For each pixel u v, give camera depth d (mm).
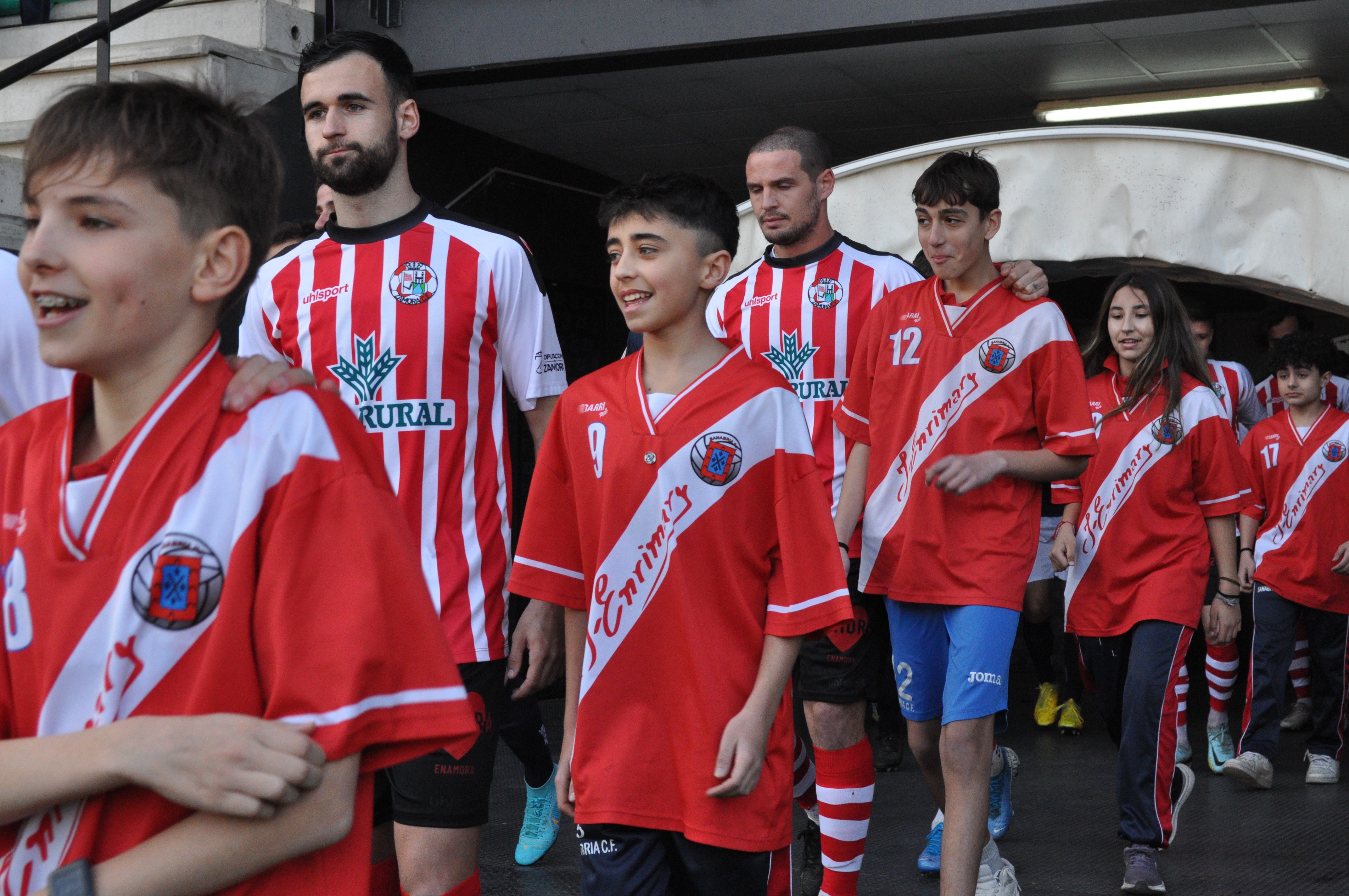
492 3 6406
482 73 6531
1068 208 5688
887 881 3811
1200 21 6887
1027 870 3932
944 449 3154
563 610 2492
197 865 1023
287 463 1120
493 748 2670
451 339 2727
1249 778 5125
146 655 1075
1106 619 4016
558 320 9758
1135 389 4035
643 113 8547
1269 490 5395
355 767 1097
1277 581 5250
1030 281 3160
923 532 3127
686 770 2125
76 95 1119
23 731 1107
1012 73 7875
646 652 2170
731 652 2156
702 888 2141
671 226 2178
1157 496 3986
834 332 3641
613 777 2150
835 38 6031
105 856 1062
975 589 3041
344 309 2734
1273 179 5387
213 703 1078
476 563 2719
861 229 5949
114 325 1078
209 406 1122
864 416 3355
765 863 2166
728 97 8211
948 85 8102
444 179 8508
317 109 2707
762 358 3590
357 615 1095
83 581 1081
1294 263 5355
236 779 1010
